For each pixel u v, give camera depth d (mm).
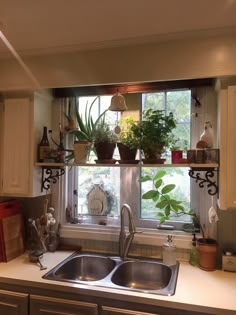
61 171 2109
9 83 1918
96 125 2016
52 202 2143
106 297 1413
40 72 1870
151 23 1504
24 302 1539
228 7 1352
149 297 1353
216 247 1712
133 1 1303
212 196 1839
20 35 1636
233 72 1550
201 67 1602
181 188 1967
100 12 1396
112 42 1713
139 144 1736
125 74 1720
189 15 1424
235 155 1570
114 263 1820
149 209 2035
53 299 1493
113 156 1914
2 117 1997
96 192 2123
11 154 1965
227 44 1566
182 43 1635
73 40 1703
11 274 1612
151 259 1881
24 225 2102
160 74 1663
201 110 1915
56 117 2168
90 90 2092
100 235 2025
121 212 1880
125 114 2061
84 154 1889
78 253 1987
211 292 1410
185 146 1916
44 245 1969
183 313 1310
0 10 1374
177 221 1971
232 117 1581
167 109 2010
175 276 1606
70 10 1376
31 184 1925
